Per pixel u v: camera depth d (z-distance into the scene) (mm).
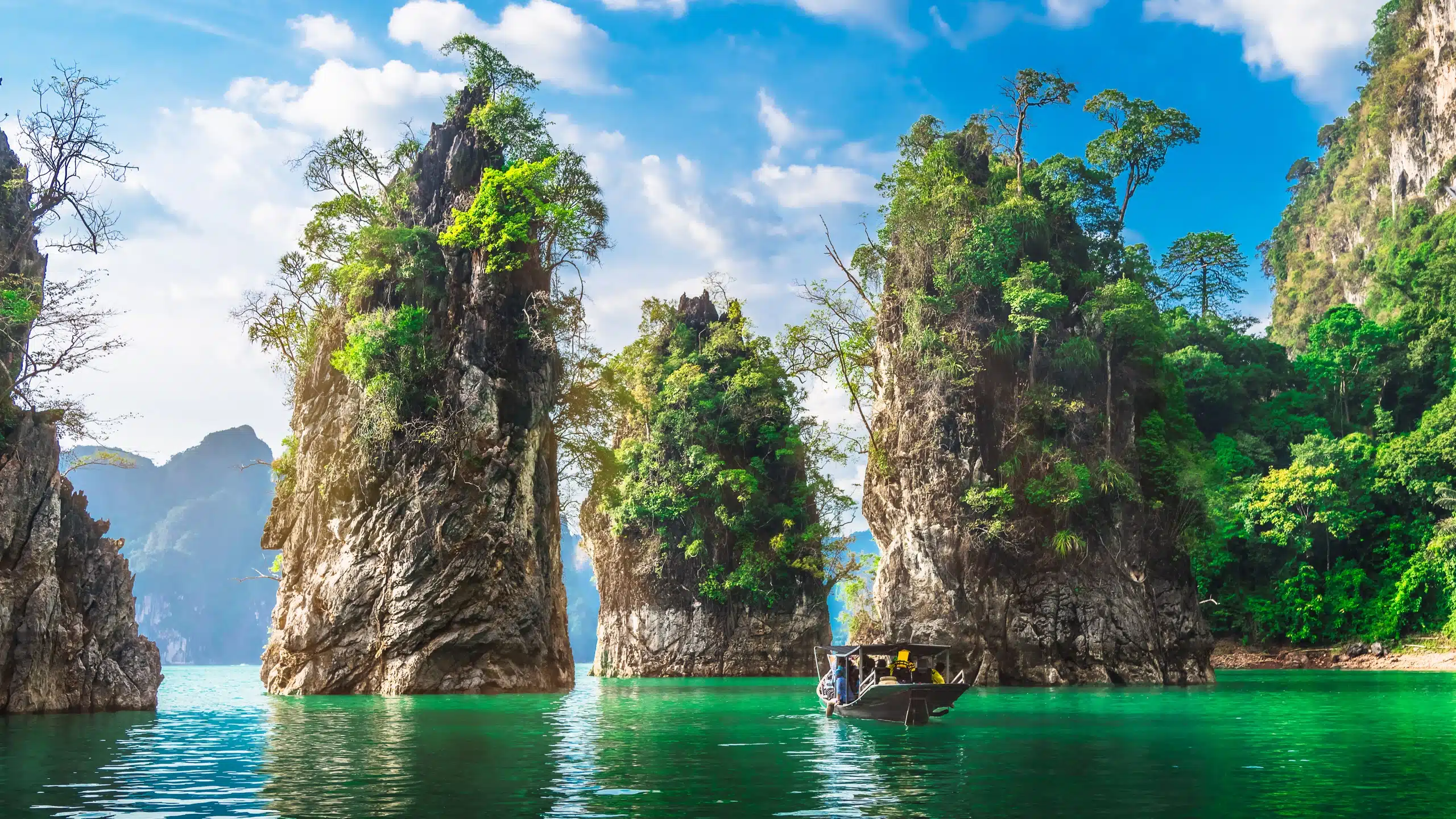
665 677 79562
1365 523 82438
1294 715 33125
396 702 42438
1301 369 95312
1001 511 55156
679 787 17859
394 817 14914
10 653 32625
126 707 35781
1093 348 58156
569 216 55531
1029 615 55062
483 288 53406
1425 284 91312
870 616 74062
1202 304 102875
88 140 39344
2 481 33031
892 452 59594
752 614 80312
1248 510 80938
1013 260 59875
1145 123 71125
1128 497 57156
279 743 25188
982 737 26656
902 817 14961
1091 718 32156
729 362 84812
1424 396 89438
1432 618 75750
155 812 15367
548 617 54969
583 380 61312
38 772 19750
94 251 39438
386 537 49656
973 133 65375
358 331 51719
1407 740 25484
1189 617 58688
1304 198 148500
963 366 57344
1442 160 112250
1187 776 19188
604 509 82750
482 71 59656
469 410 51219
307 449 53625
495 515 50688
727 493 81312
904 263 60969
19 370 36469
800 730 28594
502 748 23969
